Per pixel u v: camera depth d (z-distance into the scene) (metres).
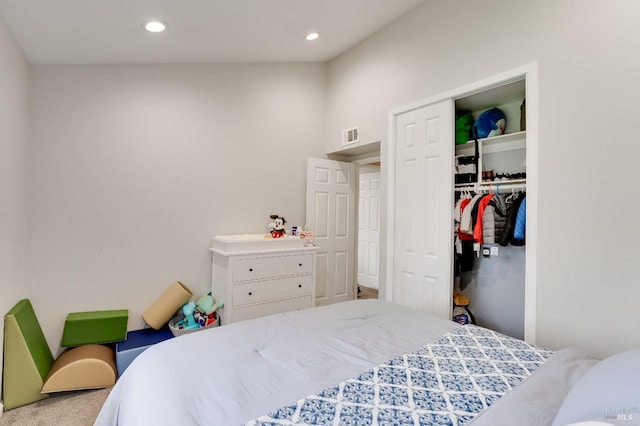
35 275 2.58
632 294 1.73
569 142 1.96
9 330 2.11
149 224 3.03
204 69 3.31
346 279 4.08
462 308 2.94
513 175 2.77
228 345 1.46
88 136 2.78
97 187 2.81
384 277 3.15
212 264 3.31
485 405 1.02
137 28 2.33
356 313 1.95
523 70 2.16
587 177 1.89
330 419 0.95
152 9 2.11
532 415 0.94
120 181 2.90
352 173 4.12
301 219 3.87
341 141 3.74
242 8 2.33
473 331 1.68
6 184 2.13
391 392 1.10
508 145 2.86
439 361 1.33
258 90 3.60
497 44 2.31
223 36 2.75
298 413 0.98
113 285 2.87
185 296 2.97
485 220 2.70
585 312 1.89
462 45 2.54
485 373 1.22
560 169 1.99
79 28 2.20
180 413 0.96
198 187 3.26
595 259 1.85
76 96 2.74
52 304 2.64
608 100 1.81
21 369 2.14
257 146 3.59
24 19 2.03
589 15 1.88
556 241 2.01
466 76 2.51
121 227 2.91
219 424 0.92
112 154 2.88
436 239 2.74
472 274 3.11
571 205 1.95
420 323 1.79
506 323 2.85
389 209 3.12
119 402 1.30
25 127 2.49
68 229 2.71
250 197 3.54
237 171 3.47
